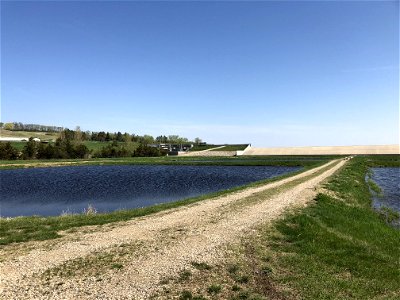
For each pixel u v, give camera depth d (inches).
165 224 740.7
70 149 5285.4
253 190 1272.1
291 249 579.8
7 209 1182.9
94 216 833.5
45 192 1572.3
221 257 534.3
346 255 553.3
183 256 533.6
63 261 504.7
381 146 6279.5
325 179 1660.9
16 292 400.2
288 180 1644.9
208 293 413.1
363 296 418.3
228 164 3580.2
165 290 417.4
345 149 6299.2
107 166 3580.2
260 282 449.4
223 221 767.7
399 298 418.3
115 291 410.3
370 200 1295.5
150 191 1589.6
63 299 385.7
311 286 437.4
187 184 1871.3
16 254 533.0
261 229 700.7
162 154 6658.5
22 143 6294.3
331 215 866.1
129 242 602.5
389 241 704.4
